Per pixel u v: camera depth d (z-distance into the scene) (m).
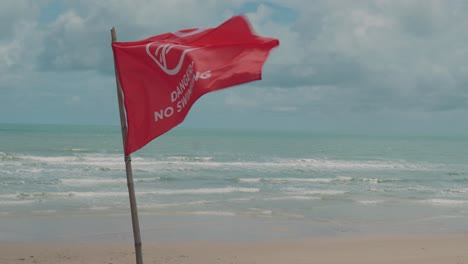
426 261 11.26
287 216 17.41
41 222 15.37
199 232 14.49
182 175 29.62
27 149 47.03
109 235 13.81
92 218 16.12
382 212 18.73
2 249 12.05
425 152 67.81
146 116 4.40
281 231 14.91
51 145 54.66
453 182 30.31
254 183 27.08
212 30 4.23
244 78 3.99
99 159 37.03
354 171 36.09
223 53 4.16
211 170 33.06
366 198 22.27
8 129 125.81
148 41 4.53
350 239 13.87
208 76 4.01
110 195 20.97
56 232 14.08
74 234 13.87
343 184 27.81
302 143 84.62
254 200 20.72
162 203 19.41
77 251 12.02
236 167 35.53
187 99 4.13
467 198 23.03
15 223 15.14
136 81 4.45
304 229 15.28
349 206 19.89
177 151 52.72
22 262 11.00
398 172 36.50
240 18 4.14
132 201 4.69
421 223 16.70
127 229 14.64
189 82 4.09
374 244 13.19
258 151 56.78
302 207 19.34
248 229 15.08
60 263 10.98
